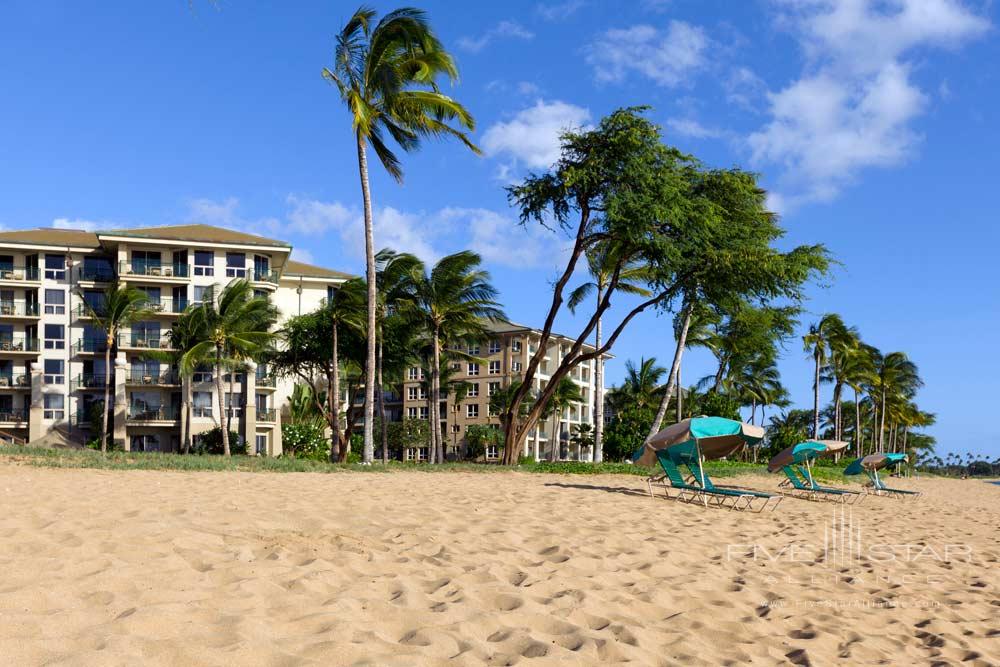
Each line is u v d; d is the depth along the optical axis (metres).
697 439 15.67
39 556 5.80
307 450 47.50
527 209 26.22
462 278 35.12
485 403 71.19
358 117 23.39
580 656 4.48
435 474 21.03
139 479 13.87
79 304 48.19
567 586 6.38
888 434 93.19
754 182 26.36
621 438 37.50
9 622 4.04
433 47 24.39
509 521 10.12
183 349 42.19
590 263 31.70
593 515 11.74
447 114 24.78
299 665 3.83
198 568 5.85
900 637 5.89
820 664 4.94
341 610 4.93
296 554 6.67
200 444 47.34
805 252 25.33
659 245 24.55
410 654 4.18
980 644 5.82
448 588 5.91
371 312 24.66
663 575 7.49
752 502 17.03
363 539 7.74
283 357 41.66
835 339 53.12
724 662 4.80
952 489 41.00
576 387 67.88
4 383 47.50
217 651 3.90
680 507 14.48
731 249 25.27
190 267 48.03
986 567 9.74
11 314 47.72
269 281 49.34
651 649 4.85
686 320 28.64
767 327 33.84
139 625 4.21
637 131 23.78
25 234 49.09
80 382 47.81
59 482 12.38
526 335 70.50
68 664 3.50
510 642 4.65
